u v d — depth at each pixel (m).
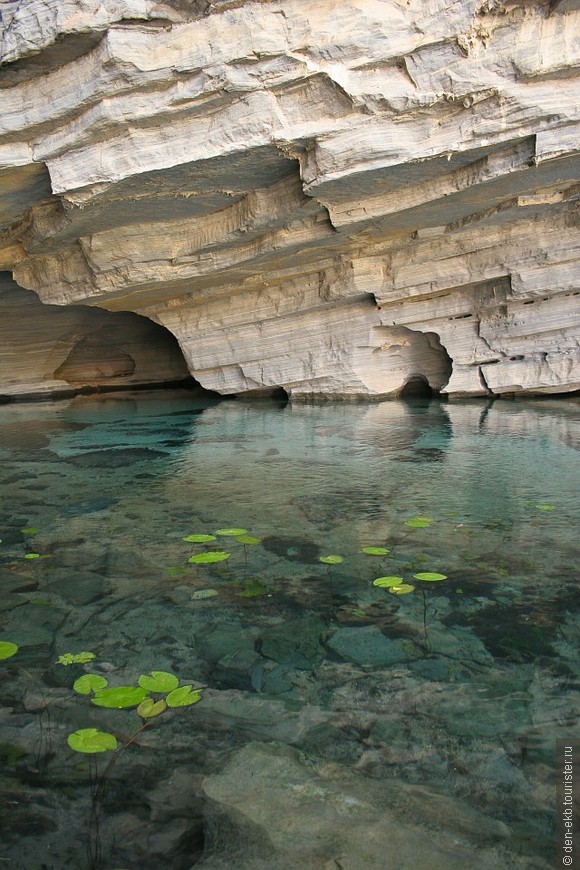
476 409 8.82
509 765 2.11
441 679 2.58
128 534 4.31
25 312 10.93
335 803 1.95
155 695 2.47
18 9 5.23
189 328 10.28
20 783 2.05
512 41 5.32
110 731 2.30
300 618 3.10
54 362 12.65
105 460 6.61
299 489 5.23
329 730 2.29
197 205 7.08
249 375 10.55
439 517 4.43
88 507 4.94
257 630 3.00
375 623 3.04
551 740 2.22
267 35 5.21
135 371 14.38
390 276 8.85
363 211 6.91
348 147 5.80
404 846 1.79
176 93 5.47
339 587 3.42
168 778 2.07
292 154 6.06
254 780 2.05
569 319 8.55
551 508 4.51
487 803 1.96
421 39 5.31
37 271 8.79
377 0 5.24
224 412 9.88
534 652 2.76
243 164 6.14
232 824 1.88
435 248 8.45
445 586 3.38
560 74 5.46
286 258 8.30
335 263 8.83
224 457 6.52
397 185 6.52
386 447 6.66
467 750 2.18
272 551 3.93
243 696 2.50
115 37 5.15
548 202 7.19
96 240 7.64
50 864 1.76
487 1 5.12
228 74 5.35
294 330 9.95
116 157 5.82
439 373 10.28
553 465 5.67
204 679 2.61
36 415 10.27
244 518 4.57
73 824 1.90
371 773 2.08
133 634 2.97
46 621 3.10
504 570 3.55
